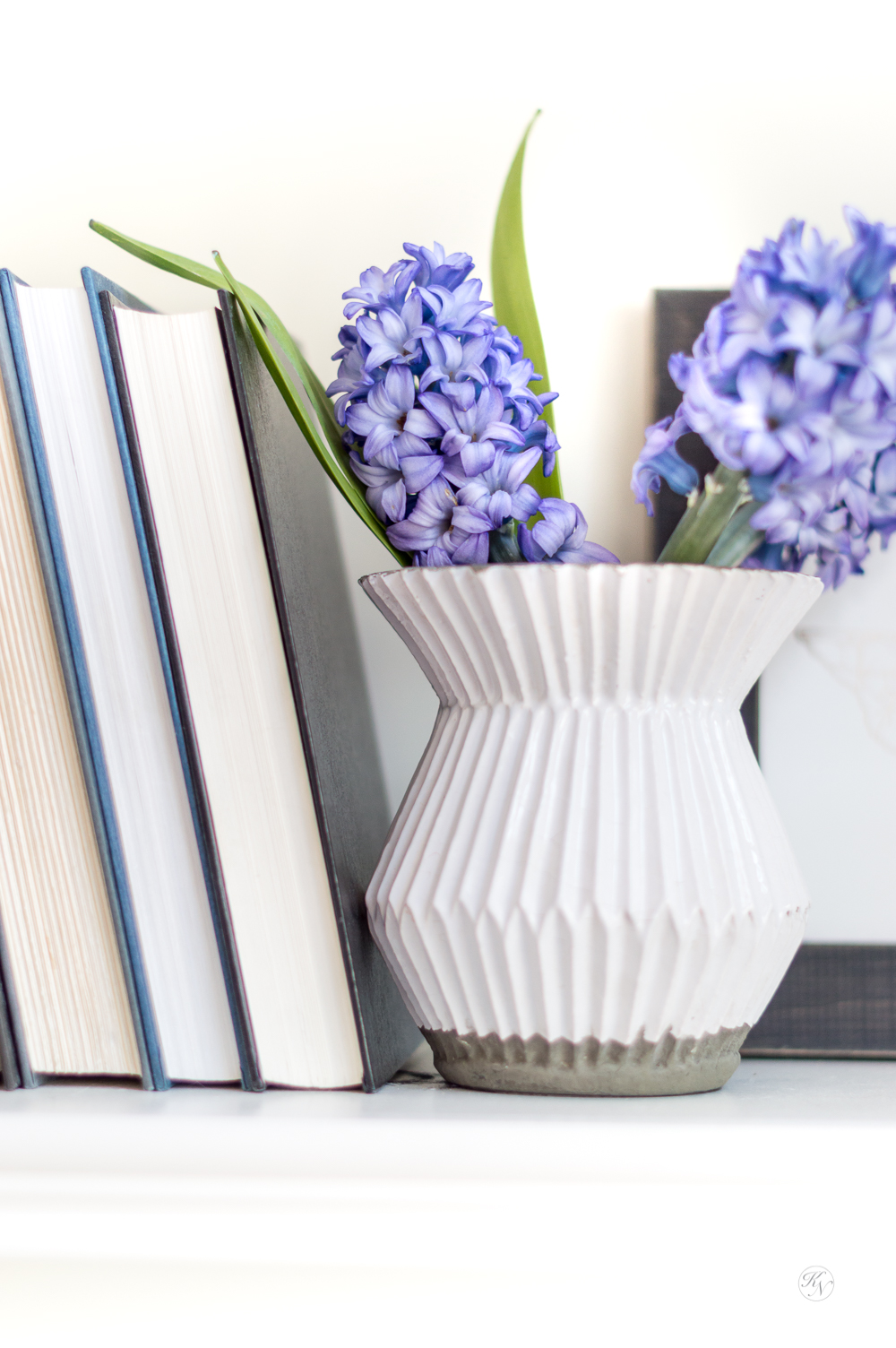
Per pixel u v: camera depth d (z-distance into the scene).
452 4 0.69
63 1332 0.43
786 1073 0.55
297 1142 0.39
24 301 0.48
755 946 0.44
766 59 0.67
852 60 0.67
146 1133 0.40
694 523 0.46
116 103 0.71
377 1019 0.51
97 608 0.49
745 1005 0.46
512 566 0.44
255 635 0.48
